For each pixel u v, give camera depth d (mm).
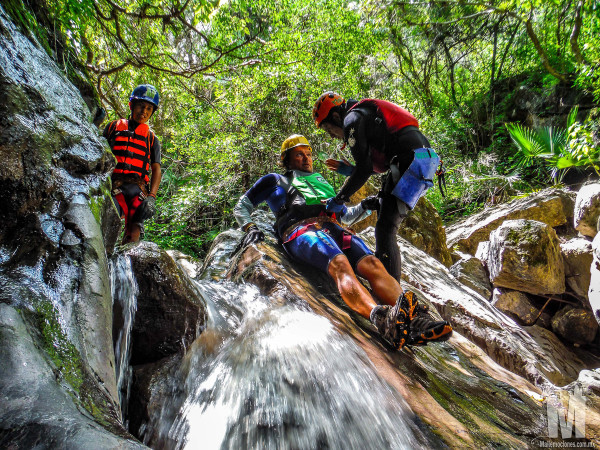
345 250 2658
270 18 11906
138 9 3891
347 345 1969
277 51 8469
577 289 6074
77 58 2926
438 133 13531
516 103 14672
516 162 12758
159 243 8703
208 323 1931
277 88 9141
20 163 1293
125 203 3275
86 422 830
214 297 2340
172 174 10633
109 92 4562
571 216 7480
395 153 2639
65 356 1002
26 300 1049
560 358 5480
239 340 1893
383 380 1830
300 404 1503
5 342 897
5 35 1537
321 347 1827
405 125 2648
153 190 3506
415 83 16359
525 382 2994
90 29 3818
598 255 4934
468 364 2777
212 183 9602
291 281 2539
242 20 5020
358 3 14203
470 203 11898
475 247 7727
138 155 3361
